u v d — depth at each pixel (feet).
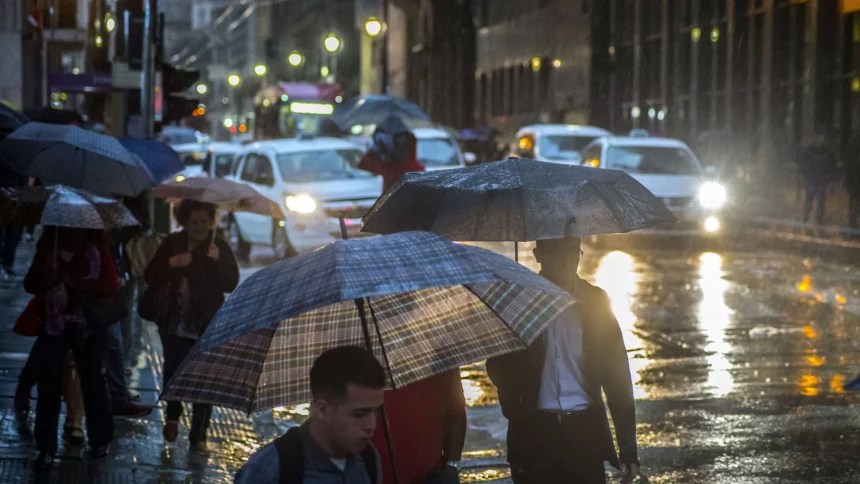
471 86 367.25
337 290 18.52
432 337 22.65
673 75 240.53
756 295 87.66
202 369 20.68
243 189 47.42
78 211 40.29
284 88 280.10
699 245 127.85
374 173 94.58
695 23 228.22
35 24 193.57
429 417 26.99
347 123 151.84
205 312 45.37
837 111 181.47
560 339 28.07
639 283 94.99
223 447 47.16
